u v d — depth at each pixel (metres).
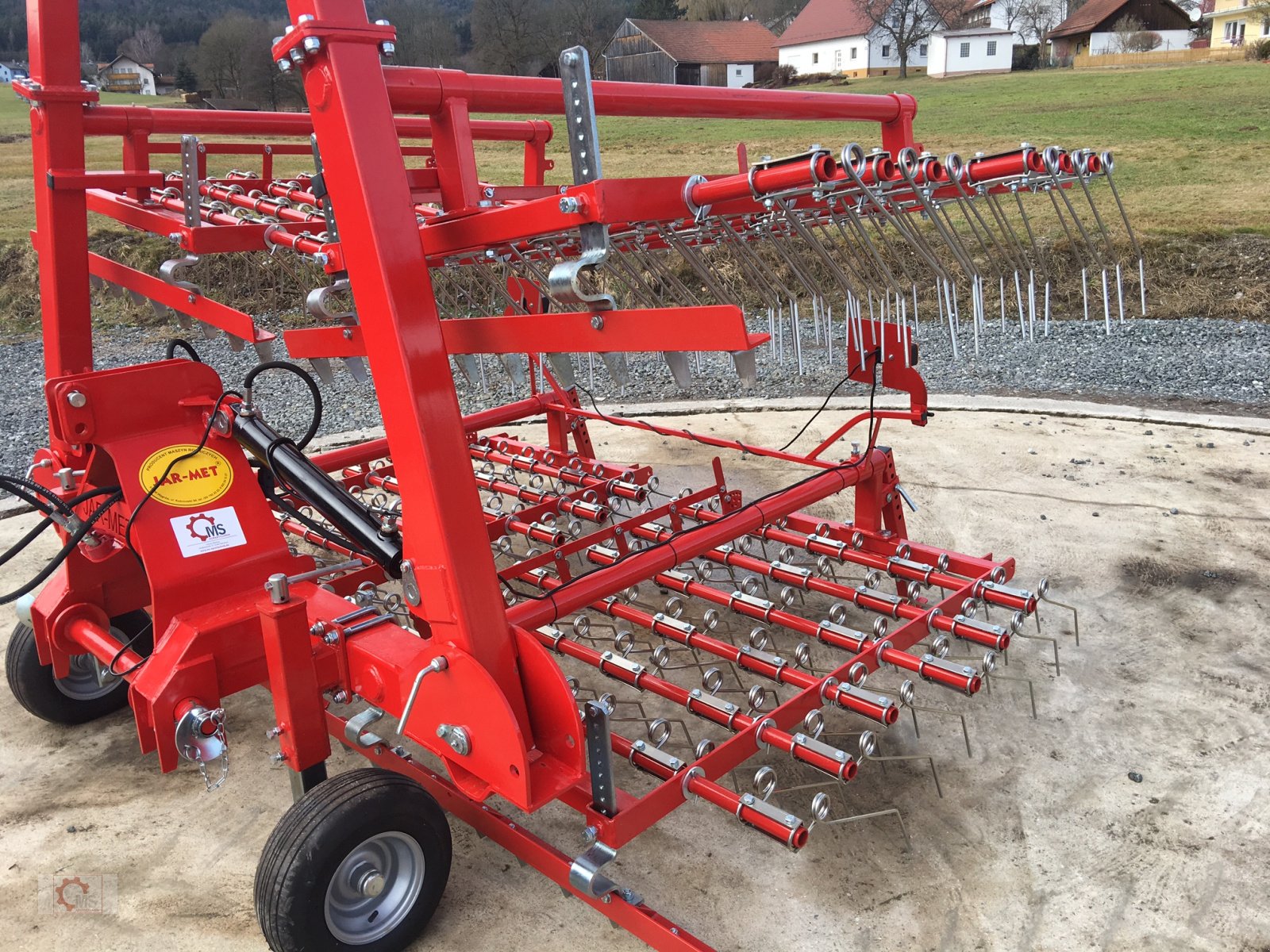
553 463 5.07
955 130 17.69
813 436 6.35
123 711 3.53
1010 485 5.32
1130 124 17.30
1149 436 6.09
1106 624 3.85
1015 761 3.02
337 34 1.94
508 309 4.17
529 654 2.26
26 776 3.12
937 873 2.56
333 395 8.21
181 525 2.65
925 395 3.76
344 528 2.72
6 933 2.44
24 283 12.08
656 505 5.26
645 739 3.21
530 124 4.14
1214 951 2.29
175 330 10.96
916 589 3.39
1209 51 36.84
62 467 3.08
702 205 2.18
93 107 3.34
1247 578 4.20
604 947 2.37
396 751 2.72
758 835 2.73
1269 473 5.41
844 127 20.31
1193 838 2.67
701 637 3.02
